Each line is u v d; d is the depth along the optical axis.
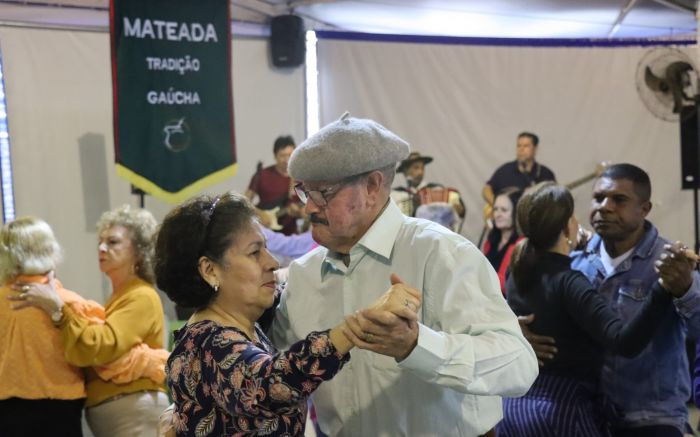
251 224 1.62
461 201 5.46
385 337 1.41
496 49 5.48
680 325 2.54
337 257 1.81
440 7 5.05
